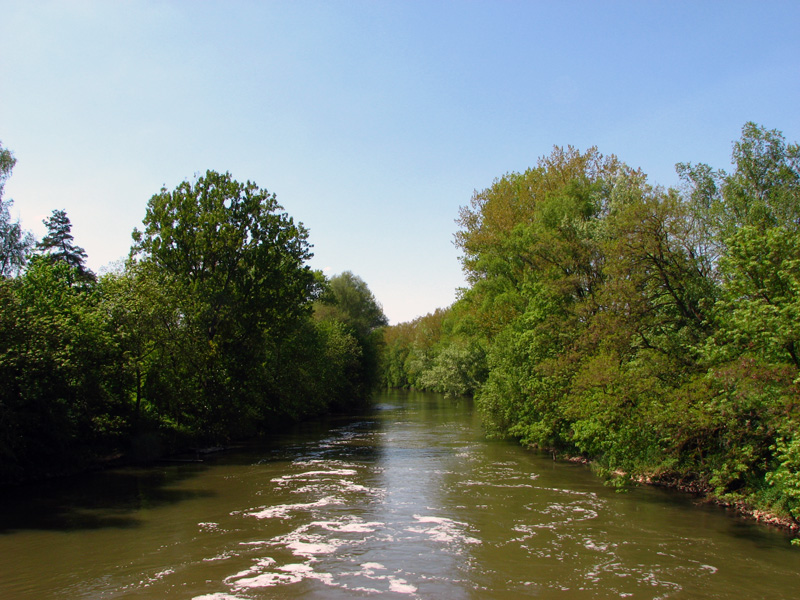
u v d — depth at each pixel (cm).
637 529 1536
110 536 1473
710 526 1562
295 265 4053
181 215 3472
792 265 1380
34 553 1331
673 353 2078
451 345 7356
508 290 3784
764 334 1416
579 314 2569
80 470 2420
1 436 2023
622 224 2136
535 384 2809
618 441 1934
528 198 4069
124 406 2825
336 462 2747
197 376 3325
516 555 1319
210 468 2575
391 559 1291
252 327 3741
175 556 1310
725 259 1577
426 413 6019
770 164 2222
